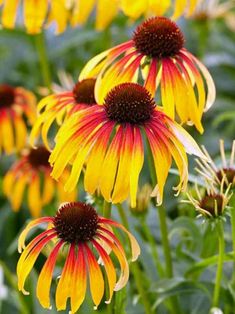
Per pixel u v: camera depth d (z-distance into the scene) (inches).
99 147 25.0
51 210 39.8
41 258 39.6
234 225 28.3
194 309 33.1
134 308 33.4
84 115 25.9
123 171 24.7
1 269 36.0
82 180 31.6
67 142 25.3
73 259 25.2
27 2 34.2
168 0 31.6
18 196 40.3
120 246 25.5
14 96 41.7
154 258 32.1
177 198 40.5
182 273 32.9
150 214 35.7
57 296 24.8
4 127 40.8
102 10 35.9
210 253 32.4
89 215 25.7
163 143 25.2
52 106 29.6
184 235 34.8
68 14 35.4
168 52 27.8
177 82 27.0
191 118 26.8
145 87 27.2
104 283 27.0
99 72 28.5
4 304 38.4
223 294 30.6
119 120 25.6
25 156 40.4
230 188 28.2
